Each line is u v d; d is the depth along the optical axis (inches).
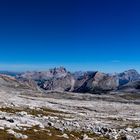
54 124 2534.5
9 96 6432.1
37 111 3732.8
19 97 6776.6
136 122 4242.1
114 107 7249.0
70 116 3860.7
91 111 5757.9
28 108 3954.2
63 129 2319.1
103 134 2620.6
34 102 5728.3
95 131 2684.5
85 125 2901.1
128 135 2677.2
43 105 5334.6
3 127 1841.8
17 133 1749.5
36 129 2050.9
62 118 3282.5
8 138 1621.6
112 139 2469.2
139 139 2566.4
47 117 3021.7
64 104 6658.5
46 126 2311.8
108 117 4640.8
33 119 2561.5
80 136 2233.0
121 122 4025.6
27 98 7086.6
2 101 4402.1
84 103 7657.5
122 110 6697.8
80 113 4758.9
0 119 2153.1
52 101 7170.3
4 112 2689.5
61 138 1947.6
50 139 1833.2
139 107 7770.7
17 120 2201.0
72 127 2596.0
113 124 3599.9
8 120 2144.4
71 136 2123.5
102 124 3371.1
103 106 7214.6
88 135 2374.5
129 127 3395.7
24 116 2677.2
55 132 2121.1
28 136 1775.3
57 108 5201.8
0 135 1646.2
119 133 2783.0
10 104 4015.8
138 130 3112.7
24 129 1941.4
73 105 6594.5
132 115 5664.4
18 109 3508.9
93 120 3759.8
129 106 7829.7
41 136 1851.6
